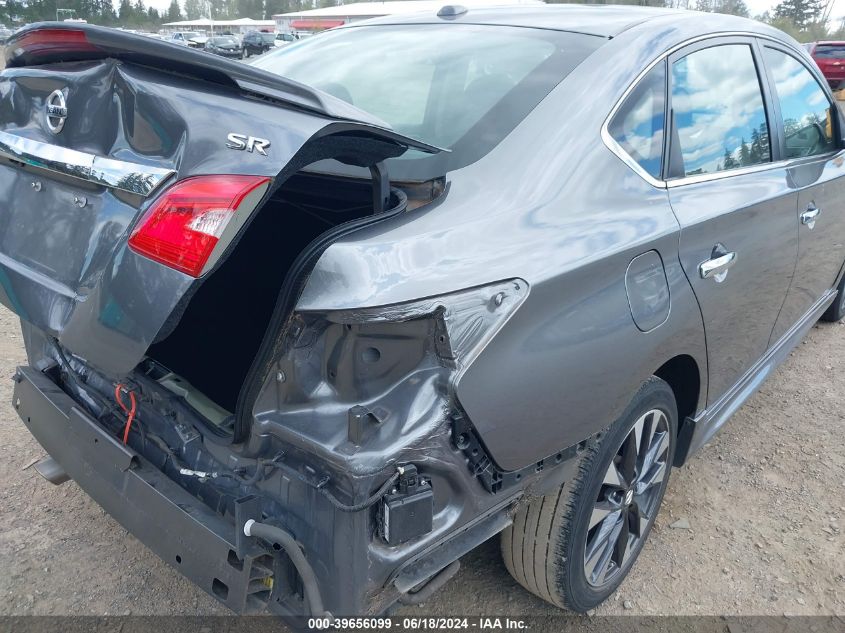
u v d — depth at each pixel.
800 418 3.66
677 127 2.33
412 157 1.97
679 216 2.13
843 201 3.57
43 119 1.74
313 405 1.46
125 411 1.91
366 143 1.54
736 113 2.72
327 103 1.44
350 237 1.50
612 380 1.81
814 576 2.55
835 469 3.21
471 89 2.19
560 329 1.65
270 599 1.53
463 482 1.52
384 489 1.38
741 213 2.43
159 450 1.80
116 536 2.51
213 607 2.24
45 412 2.00
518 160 1.89
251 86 1.43
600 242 1.79
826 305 4.13
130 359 1.44
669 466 2.47
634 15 2.54
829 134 3.60
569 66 2.17
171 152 1.45
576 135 1.97
